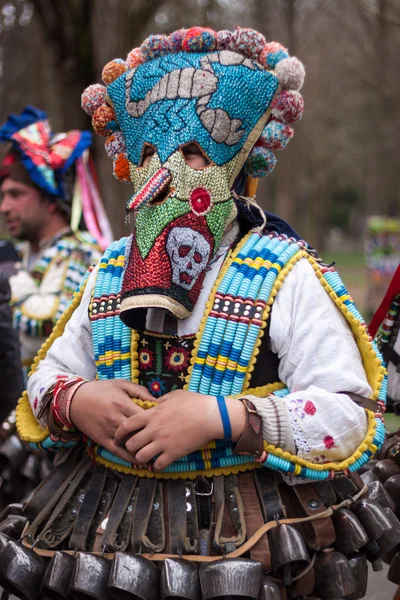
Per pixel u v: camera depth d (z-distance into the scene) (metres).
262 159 1.72
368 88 19.36
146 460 1.57
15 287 3.03
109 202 5.55
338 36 13.30
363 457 1.62
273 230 1.84
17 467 2.67
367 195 29.56
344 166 33.03
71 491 1.75
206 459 1.63
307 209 34.31
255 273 1.69
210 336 1.65
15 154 3.16
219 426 1.55
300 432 1.56
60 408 1.70
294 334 1.65
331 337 1.65
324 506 1.67
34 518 1.76
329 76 19.12
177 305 1.58
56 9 5.22
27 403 1.92
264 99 1.69
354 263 26.33
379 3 8.80
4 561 1.64
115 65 1.81
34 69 8.88
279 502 1.64
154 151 1.66
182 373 1.67
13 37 8.36
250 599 1.51
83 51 5.29
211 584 1.49
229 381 1.64
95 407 1.65
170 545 1.60
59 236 3.15
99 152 5.40
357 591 1.69
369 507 1.74
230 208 1.67
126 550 1.63
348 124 26.69
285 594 1.61
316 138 25.80
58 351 1.83
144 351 1.71
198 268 1.61
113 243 1.91
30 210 3.17
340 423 1.59
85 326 1.83
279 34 9.47
